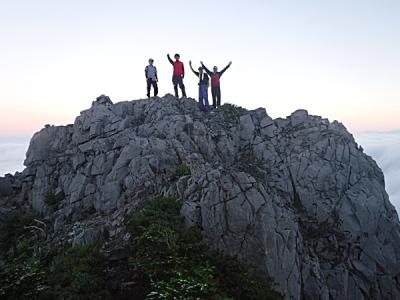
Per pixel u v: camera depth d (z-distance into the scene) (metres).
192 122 29.39
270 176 28.91
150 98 32.69
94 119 30.14
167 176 24.11
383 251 28.08
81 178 27.02
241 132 31.23
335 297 24.59
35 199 28.72
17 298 14.48
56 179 29.06
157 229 16.50
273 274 20.20
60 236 21.97
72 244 19.17
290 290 20.58
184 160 25.44
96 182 26.36
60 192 27.83
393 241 28.72
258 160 29.84
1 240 25.42
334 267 25.64
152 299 13.07
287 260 21.09
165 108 30.92
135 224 18.09
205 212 20.31
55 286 15.09
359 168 31.05
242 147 30.53
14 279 14.84
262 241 20.50
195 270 14.86
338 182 29.36
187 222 19.64
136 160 24.94
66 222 24.61
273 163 29.83
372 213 28.69
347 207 28.42
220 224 20.33
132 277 15.80
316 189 29.02
